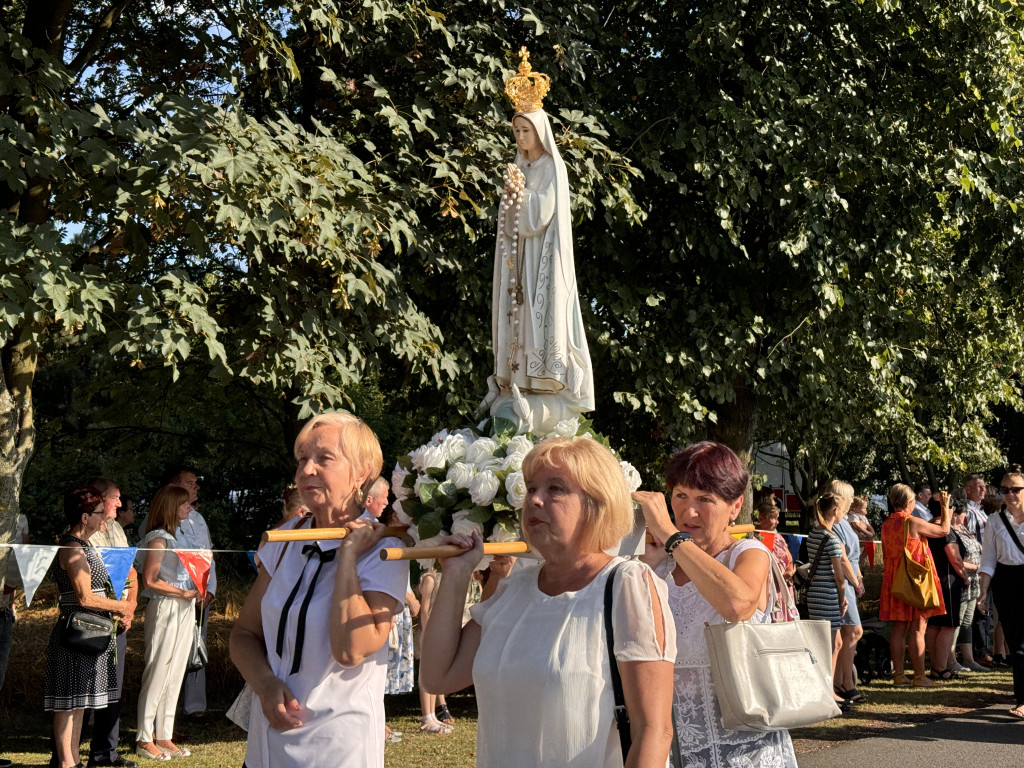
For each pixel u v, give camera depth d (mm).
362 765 2820
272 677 2861
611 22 11547
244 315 9141
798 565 10117
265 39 8398
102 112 7035
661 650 2350
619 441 11852
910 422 18438
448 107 9391
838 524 9367
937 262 13734
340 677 2852
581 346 5254
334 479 2994
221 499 21391
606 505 2475
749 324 10875
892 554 10258
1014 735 7715
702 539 3176
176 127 7051
